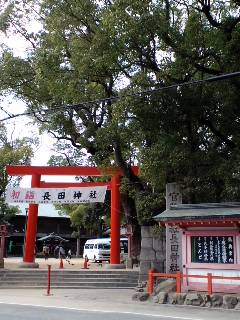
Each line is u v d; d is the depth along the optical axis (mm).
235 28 15766
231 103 16016
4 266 27641
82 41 17047
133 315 12555
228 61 15516
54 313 12828
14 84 24578
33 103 25250
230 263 15102
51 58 18453
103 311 13570
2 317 11797
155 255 21203
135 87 15055
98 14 17844
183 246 16188
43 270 24266
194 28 15078
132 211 28812
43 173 27688
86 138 24422
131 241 29547
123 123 15891
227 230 15281
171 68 15312
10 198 27391
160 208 21062
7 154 31344
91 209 48969
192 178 16297
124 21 14039
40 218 62250
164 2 15742
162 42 15367
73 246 66312
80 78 16906
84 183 28625
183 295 15281
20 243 61656
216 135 16828
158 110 15305
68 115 25062
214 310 14133
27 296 18547
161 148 16031
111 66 15422
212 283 15312
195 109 15508
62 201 26984
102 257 44781
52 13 19453
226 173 15055
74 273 24188
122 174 25078
